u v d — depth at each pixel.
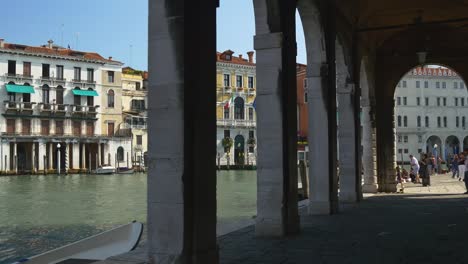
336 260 7.12
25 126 63.75
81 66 68.31
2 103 62.06
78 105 67.50
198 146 6.34
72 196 30.89
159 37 6.28
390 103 20.39
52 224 18.16
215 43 6.82
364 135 19.92
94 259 7.63
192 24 6.32
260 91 9.48
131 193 33.41
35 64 64.69
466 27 19.16
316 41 12.42
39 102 64.75
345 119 15.73
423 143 95.25
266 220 9.27
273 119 9.38
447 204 15.09
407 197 17.64
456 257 7.31
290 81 9.82
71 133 67.06
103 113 70.00
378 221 11.28
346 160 15.84
